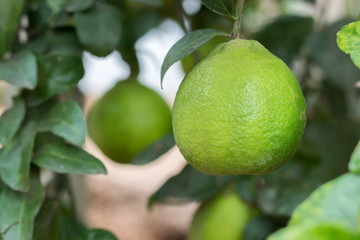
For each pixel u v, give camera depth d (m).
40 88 0.55
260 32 0.64
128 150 0.64
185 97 0.45
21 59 0.54
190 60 0.65
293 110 0.44
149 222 1.63
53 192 0.59
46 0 0.61
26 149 0.52
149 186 1.96
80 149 0.52
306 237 0.33
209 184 0.64
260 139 0.43
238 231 0.62
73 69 0.55
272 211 0.61
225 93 0.43
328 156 0.65
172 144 0.64
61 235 0.57
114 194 1.84
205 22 0.65
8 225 0.51
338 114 0.69
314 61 0.66
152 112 0.64
